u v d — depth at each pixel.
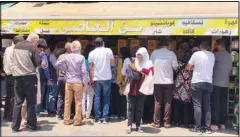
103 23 8.92
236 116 8.54
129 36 9.95
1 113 9.59
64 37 10.49
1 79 9.69
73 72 8.54
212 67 8.12
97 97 8.88
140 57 7.91
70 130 8.26
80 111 8.63
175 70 8.49
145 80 7.93
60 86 9.05
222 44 8.52
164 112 8.67
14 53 8.00
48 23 9.44
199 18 8.18
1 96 9.70
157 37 9.62
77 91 8.54
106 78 8.78
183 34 8.32
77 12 9.55
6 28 9.84
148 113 9.21
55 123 8.85
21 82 7.95
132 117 8.22
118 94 9.38
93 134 7.96
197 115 8.13
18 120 8.07
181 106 8.79
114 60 9.18
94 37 10.19
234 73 8.72
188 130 8.44
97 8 9.79
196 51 8.32
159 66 8.39
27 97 8.09
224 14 8.00
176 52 9.05
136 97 8.14
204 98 8.21
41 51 9.22
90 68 8.81
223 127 8.66
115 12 9.16
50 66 9.48
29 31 9.62
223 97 8.59
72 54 8.52
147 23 8.57
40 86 9.14
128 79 8.02
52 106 9.63
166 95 8.51
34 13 9.85
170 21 8.40
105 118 8.91
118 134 8.01
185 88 8.41
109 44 10.09
